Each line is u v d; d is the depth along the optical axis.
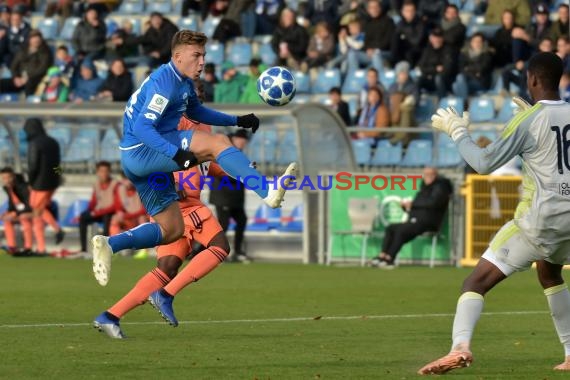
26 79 70.88
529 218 20.28
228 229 55.56
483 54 64.62
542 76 20.44
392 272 48.31
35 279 43.34
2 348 24.39
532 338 26.75
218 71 71.25
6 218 56.72
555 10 68.81
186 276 26.14
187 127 27.61
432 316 31.72
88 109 57.19
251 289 40.03
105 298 36.16
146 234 24.86
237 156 23.81
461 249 52.06
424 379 20.36
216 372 21.12
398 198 52.38
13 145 59.84
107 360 22.64
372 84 61.84
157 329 28.20
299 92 67.56
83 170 59.84
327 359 23.00
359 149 60.88
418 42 65.94
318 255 54.38
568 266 49.62
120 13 77.69
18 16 74.81
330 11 71.06
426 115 63.09
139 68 71.44
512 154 20.17
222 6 74.75
